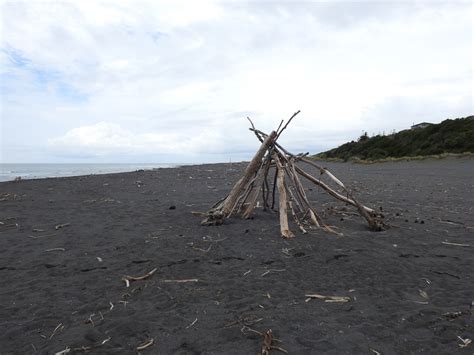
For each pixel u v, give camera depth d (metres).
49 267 4.98
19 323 3.36
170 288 4.12
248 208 7.94
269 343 2.88
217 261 5.07
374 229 6.96
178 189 14.39
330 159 52.94
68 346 2.92
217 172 22.89
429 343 2.92
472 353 2.77
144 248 5.83
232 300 3.76
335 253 5.36
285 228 6.35
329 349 2.84
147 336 3.06
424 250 5.61
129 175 21.17
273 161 8.11
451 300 3.77
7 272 4.79
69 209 9.78
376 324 3.23
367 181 17.92
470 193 12.93
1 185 16.11
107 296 3.94
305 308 3.56
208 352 2.81
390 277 4.43
